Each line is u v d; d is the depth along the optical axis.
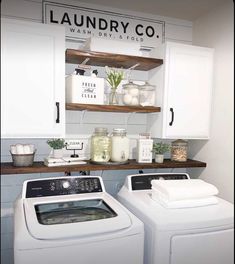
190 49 1.93
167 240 1.32
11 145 1.80
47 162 1.76
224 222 1.41
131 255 1.28
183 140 2.18
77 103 1.72
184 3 1.98
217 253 1.41
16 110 1.55
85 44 1.87
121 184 2.22
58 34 1.61
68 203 1.59
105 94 2.00
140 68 2.12
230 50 1.84
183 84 1.93
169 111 1.91
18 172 1.64
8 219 1.96
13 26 1.51
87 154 2.09
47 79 1.60
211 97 2.02
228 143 1.86
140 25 2.18
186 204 1.52
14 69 1.52
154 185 1.70
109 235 1.22
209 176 2.07
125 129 2.08
